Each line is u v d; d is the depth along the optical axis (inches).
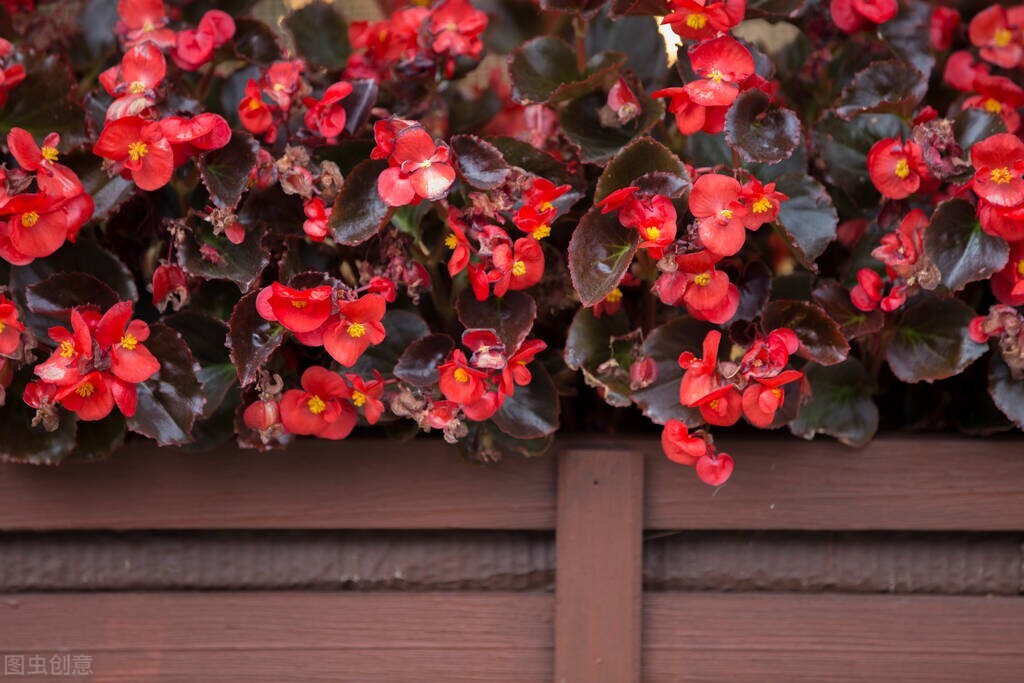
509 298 71.7
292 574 74.0
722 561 74.1
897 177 72.2
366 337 70.5
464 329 73.5
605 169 71.0
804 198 73.0
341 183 71.8
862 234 74.2
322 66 76.8
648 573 74.0
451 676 73.9
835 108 74.2
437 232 73.4
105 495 73.3
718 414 71.0
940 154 71.9
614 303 73.4
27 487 73.2
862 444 73.2
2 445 72.0
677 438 70.9
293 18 77.1
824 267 75.6
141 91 71.4
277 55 75.7
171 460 73.4
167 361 71.7
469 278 71.9
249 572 74.0
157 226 74.0
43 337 71.7
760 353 70.6
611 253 71.0
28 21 76.8
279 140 73.5
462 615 73.8
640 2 71.9
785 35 81.4
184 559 74.0
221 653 73.7
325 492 73.4
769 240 76.1
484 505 73.5
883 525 73.4
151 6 73.9
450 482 73.4
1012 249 71.6
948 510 73.3
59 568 73.8
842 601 73.6
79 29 77.0
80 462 73.2
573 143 72.9
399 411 71.2
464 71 76.0
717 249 70.1
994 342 72.7
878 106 73.2
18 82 72.5
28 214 70.0
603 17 77.1
